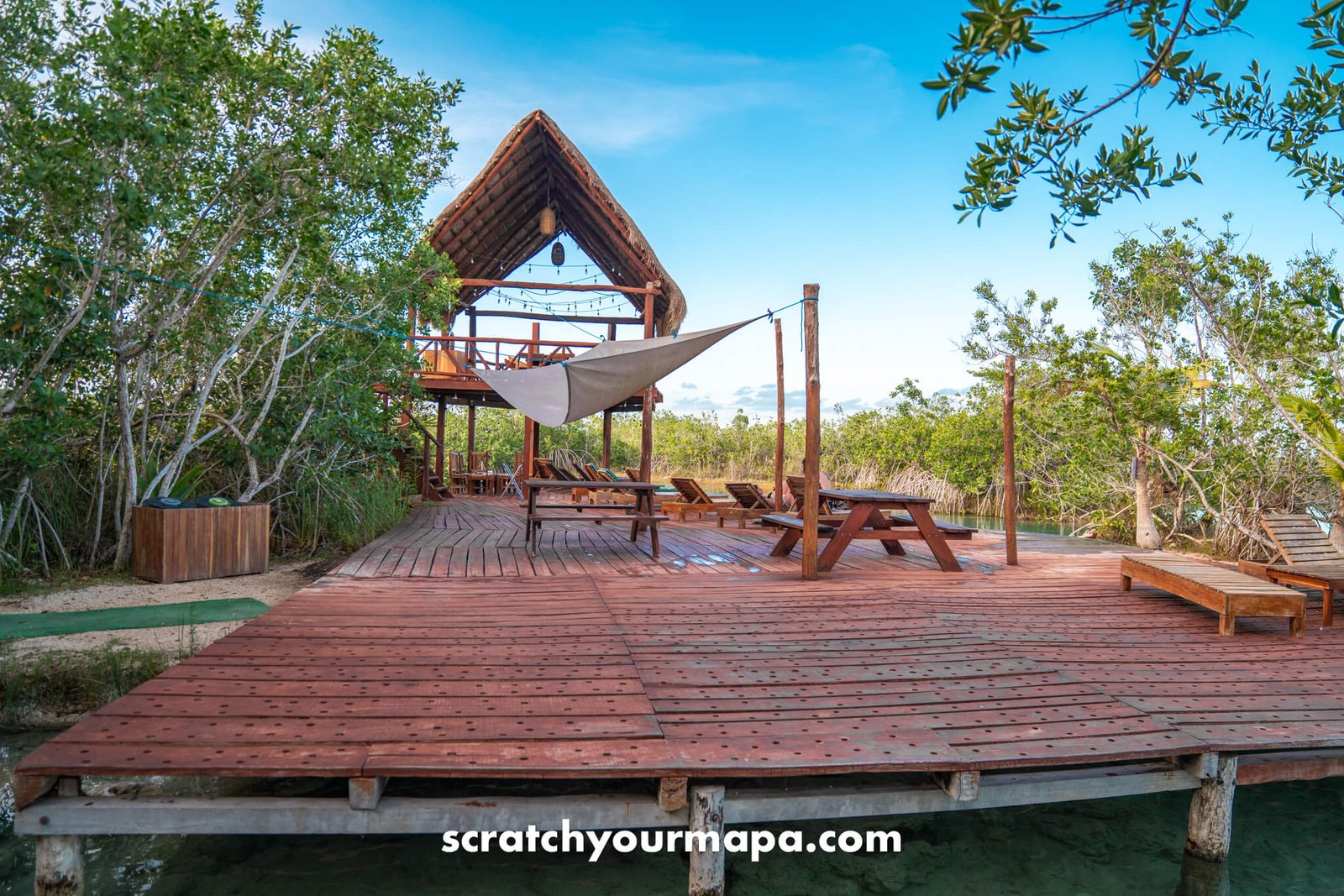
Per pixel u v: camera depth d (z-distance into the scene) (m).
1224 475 11.55
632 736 3.12
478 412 26.33
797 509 10.20
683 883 3.25
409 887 3.14
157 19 6.33
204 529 7.16
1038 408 15.43
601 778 2.80
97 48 6.05
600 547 8.40
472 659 4.01
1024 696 3.79
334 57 7.61
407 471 15.00
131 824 2.70
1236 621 5.52
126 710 3.18
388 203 8.53
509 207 15.31
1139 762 3.59
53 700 4.50
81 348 6.68
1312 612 5.99
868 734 3.25
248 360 9.11
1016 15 1.80
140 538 7.07
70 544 7.71
